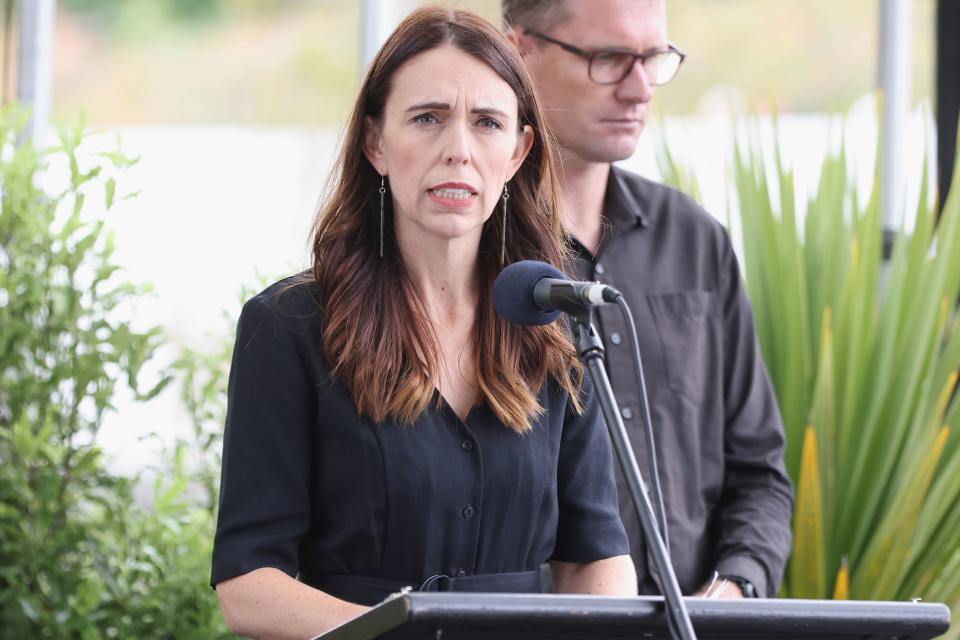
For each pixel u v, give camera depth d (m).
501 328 7.42
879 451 11.61
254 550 6.88
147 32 22.22
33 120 14.45
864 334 11.80
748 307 10.49
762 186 12.08
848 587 11.44
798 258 11.83
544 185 7.72
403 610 4.86
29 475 12.24
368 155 7.37
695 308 10.15
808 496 11.00
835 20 19.92
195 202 17.70
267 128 19.81
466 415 7.28
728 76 20.41
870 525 11.59
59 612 12.05
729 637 5.48
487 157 7.06
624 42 9.52
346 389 7.05
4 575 12.03
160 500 12.05
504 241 7.56
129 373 11.98
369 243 7.38
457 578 7.06
